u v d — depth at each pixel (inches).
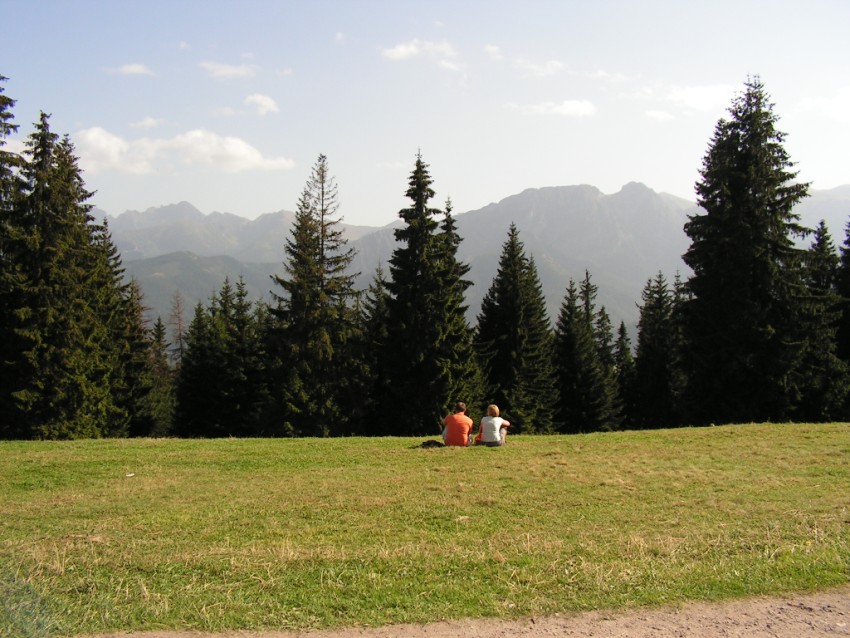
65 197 1128.8
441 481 448.8
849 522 324.8
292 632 204.5
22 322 1083.3
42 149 1117.1
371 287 1728.6
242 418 1744.6
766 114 1117.1
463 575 253.1
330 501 393.4
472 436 634.2
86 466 522.3
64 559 273.6
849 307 1344.7
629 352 2593.5
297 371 1323.8
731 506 365.4
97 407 1198.3
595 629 205.2
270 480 467.8
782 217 1107.3
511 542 300.8
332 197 1409.9
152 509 378.9
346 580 248.2
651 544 291.7
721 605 223.3
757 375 1078.4
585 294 2598.4
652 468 486.3
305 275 1343.5
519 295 1614.2
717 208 1138.7
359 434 1417.3
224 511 371.2
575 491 411.8
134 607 221.1
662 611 218.7
